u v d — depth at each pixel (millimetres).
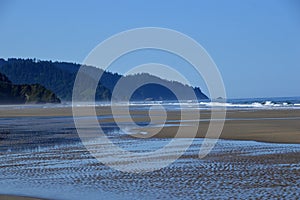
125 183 11094
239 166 13078
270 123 28703
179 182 11078
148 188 10469
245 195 9555
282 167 12766
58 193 10031
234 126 26969
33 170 13156
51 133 25094
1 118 43375
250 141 19328
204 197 9469
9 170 13211
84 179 11688
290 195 9469
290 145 17734
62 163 14383
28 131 26750
